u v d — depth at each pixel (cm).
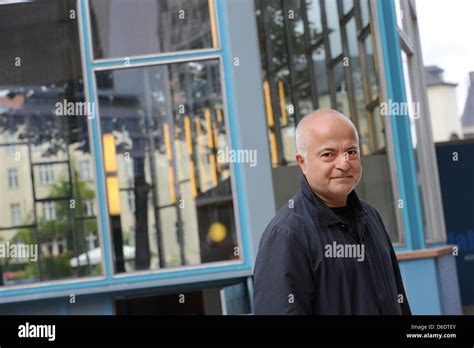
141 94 627
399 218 649
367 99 660
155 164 625
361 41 664
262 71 645
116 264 618
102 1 629
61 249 618
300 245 258
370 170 655
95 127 621
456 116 947
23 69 623
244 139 623
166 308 628
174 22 632
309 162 266
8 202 618
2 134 619
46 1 626
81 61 624
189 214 624
